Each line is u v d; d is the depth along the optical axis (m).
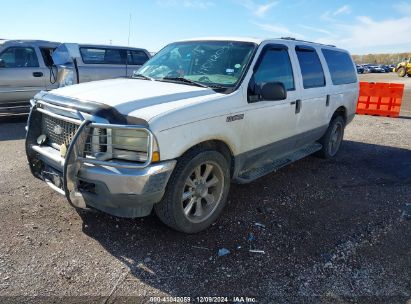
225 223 4.00
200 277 3.07
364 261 3.39
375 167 6.38
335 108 6.27
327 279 3.11
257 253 3.45
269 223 4.05
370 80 35.03
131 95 3.49
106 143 3.17
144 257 3.31
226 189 3.99
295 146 5.50
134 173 3.07
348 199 4.85
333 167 6.29
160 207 3.48
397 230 4.02
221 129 3.72
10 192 4.58
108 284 2.93
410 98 19.33
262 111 4.30
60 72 10.02
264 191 4.97
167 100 3.50
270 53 4.62
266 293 2.91
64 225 3.81
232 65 4.30
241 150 4.12
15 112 9.51
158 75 4.63
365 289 3.00
